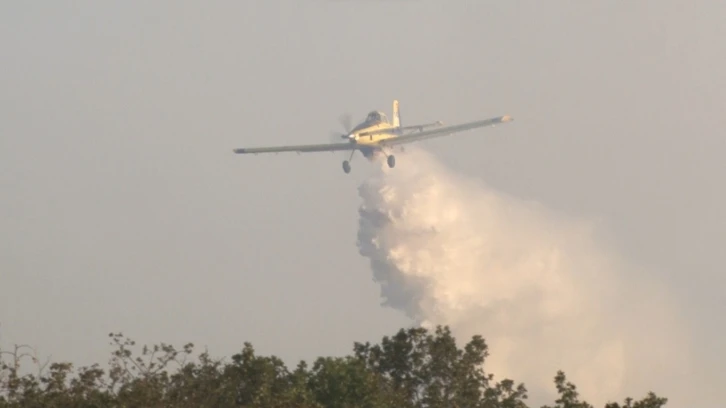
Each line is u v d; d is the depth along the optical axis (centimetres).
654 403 13750
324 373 13612
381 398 13612
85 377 12644
